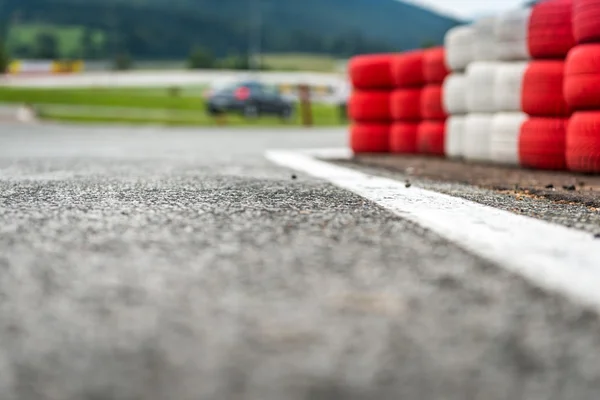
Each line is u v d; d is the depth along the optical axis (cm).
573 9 647
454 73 912
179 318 148
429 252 220
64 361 124
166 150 1030
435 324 144
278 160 770
